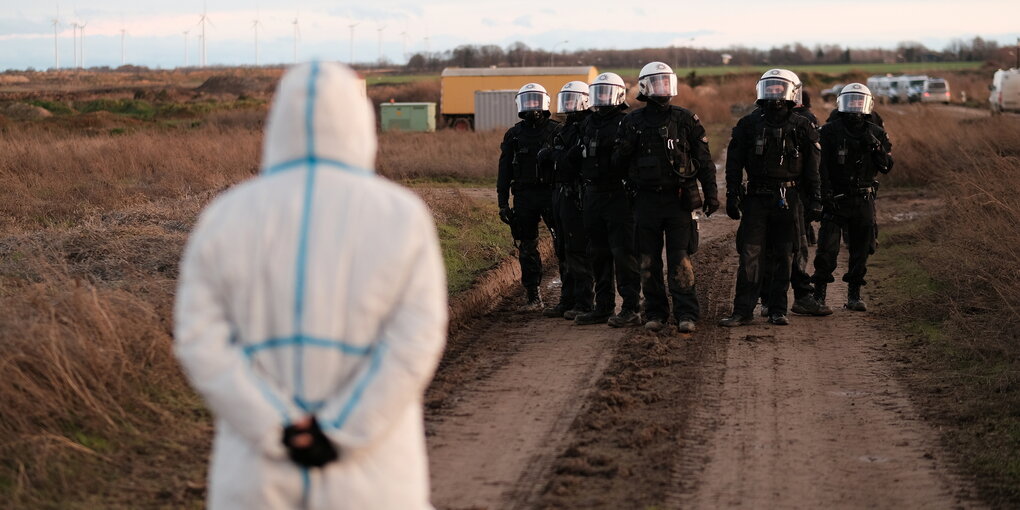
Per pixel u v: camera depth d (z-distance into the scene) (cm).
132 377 980
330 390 407
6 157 2950
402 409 404
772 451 937
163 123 6844
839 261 2064
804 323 1492
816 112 5481
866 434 984
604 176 1449
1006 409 1042
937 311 1490
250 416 390
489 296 1667
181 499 777
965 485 851
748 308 1474
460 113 7919
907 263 1934
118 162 3094
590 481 860
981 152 3141
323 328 404
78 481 799
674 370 1227
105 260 1504
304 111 416
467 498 822
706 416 1042
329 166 419
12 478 783
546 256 2094
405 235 411
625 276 1477
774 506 806
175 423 938
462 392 1133
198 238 415
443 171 3700
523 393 1126
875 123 1577
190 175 2941
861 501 817
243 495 400
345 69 437
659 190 1413
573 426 1007
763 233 1465
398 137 5250
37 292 1109
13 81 18650
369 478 407
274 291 405
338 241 407
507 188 1602
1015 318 1329
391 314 411
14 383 879
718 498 822
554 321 1530
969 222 1880
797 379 1184
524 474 876
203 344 400
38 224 1989
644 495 827
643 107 1426
